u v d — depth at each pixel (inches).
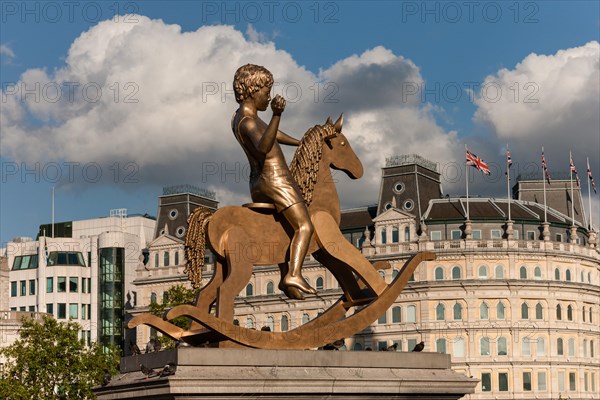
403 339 3762.3
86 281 4505.4
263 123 882.1
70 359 2677.2
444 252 3754.9
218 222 850.8
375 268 920.9
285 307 3914.9
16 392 2568.9
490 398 3708.2
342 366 823.7
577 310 3892.7
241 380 770.2
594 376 3988.7
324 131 905.5
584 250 3951.8
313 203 888.9
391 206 3892.7
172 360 784.9
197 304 847.7
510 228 3804.1
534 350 3772.1
